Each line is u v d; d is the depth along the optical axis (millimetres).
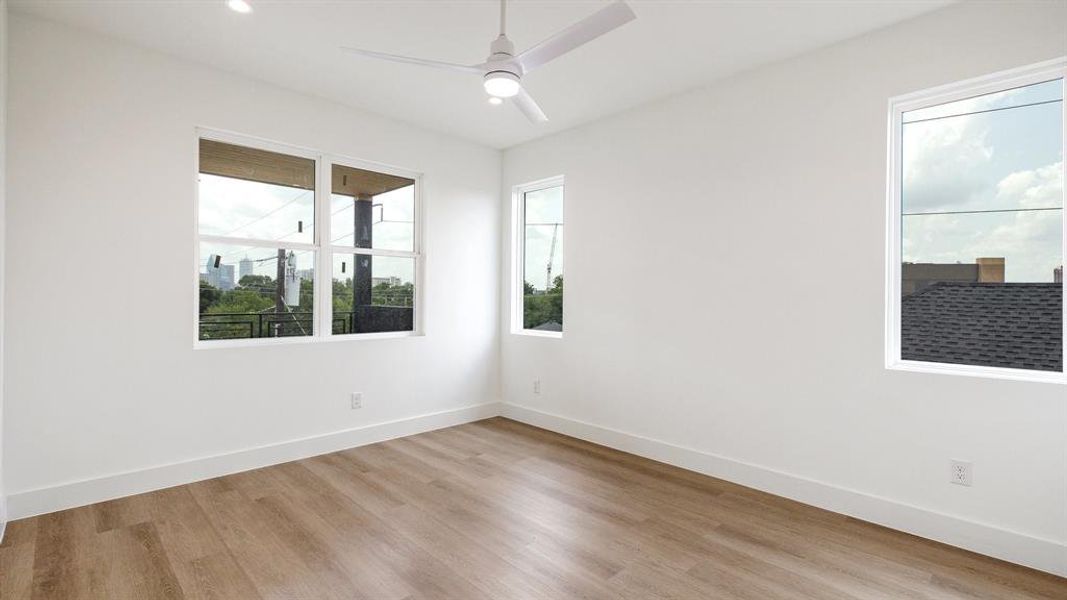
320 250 3941
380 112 4145
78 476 2912
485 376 5023
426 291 4547
